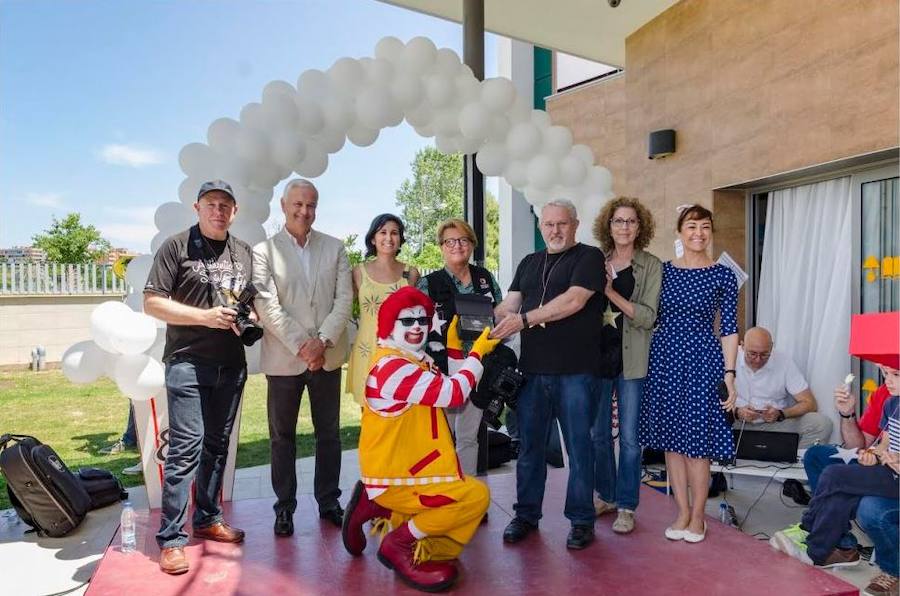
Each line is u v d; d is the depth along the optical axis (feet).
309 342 10.83
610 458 11.91
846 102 14.44
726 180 18.01
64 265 42.78
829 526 10.37
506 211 39.01
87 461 20.21
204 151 12.72
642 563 10.03
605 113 30.99
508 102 14.99
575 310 10.19
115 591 9.16
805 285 17.28
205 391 10.46
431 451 9.37
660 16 20.63
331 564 10.07
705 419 10.51
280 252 11.25
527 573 9.71
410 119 14.76
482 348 9.87
